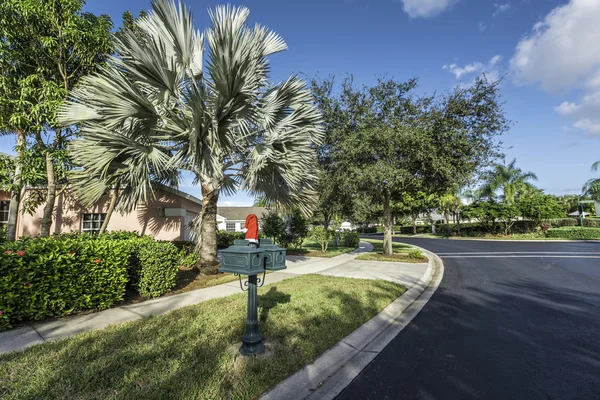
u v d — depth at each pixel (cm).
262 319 421
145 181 639
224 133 681
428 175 1088
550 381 290
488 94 970
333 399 263
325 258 1217
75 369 282
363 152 990
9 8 712
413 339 397
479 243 2055
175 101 719
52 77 838
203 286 653
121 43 627
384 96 1060
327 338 367
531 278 797
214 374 278
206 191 772
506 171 2594
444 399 262
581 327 433
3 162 777
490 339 395
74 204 1000
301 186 805
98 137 593
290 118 788
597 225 2503
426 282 760
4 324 388
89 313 464
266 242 372
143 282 549
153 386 256
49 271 424
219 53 585
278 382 275
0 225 949
